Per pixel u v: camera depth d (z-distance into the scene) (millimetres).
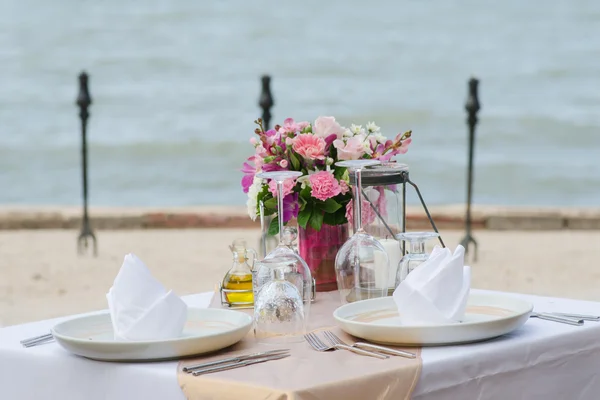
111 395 2328
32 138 25625
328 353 2361
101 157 23359
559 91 30844
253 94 32000
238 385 2104
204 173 21594
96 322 2652
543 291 8031
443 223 11438
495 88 31875
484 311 2701
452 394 2301
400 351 2338
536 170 20625
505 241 10719
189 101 31031
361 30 42625
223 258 9711
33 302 7816
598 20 43188
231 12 45219
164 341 2289
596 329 2594
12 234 11570
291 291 2506
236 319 2594
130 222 12031
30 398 2494
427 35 41625
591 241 10789
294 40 40688
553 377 2508
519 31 41625
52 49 39031
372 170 3000
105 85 33688
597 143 24297
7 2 46500
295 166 3131
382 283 2875
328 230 3186
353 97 31062
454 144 24062
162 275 8828
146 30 42000
